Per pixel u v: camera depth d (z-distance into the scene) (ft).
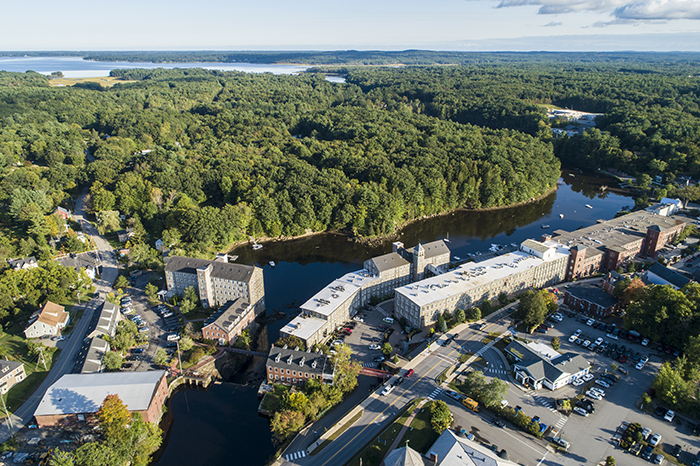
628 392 528.22
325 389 525.75
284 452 455.22
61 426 494.18
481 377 517.96
